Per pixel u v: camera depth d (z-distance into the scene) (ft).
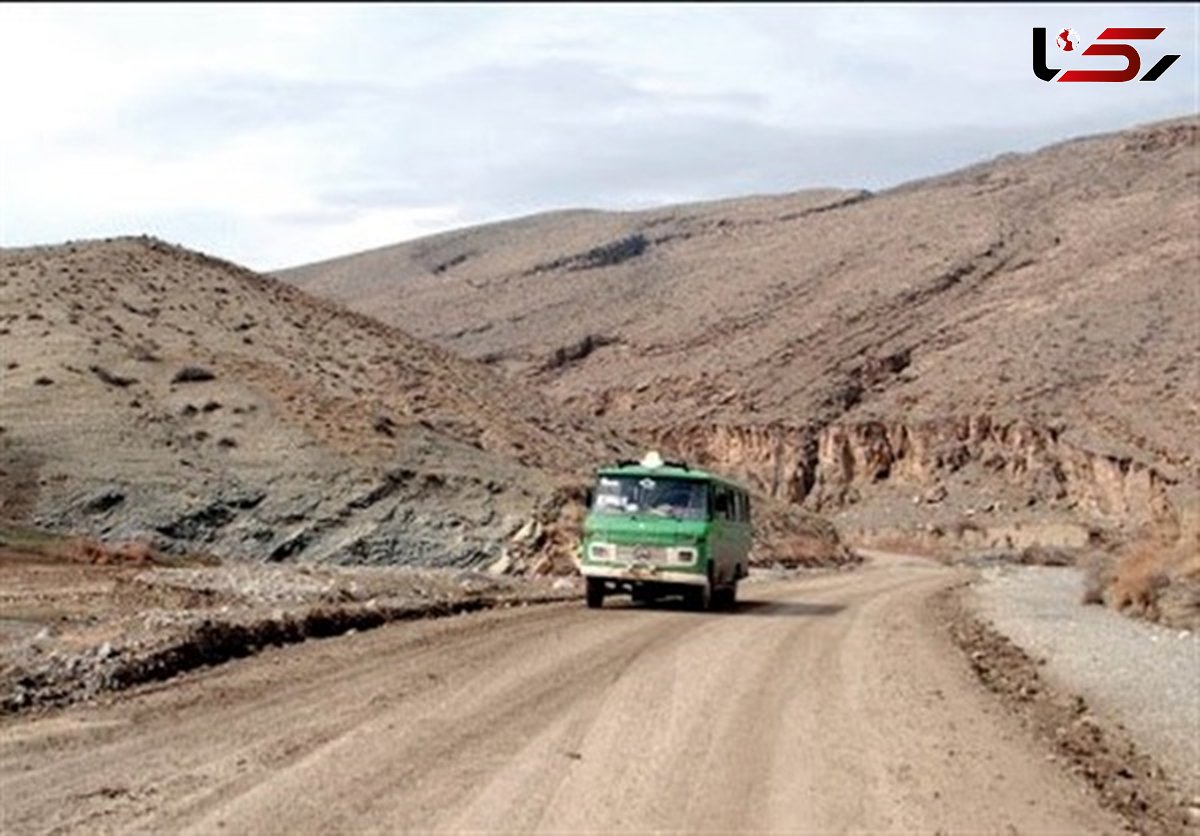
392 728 35.94
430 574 114.73
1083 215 476.13
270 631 54.19
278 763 30.96
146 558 114.42
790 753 35.47
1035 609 109.19
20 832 24.47
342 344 213.05
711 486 81.76
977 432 360.48
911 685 51.08
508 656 52.13
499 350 523.70
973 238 479.82
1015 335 396.16
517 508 151.02
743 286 508.12
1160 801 34.81
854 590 118.32
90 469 138.21
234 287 218.59
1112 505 314.14
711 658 54.54
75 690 39.58
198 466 144.56
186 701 38.91
